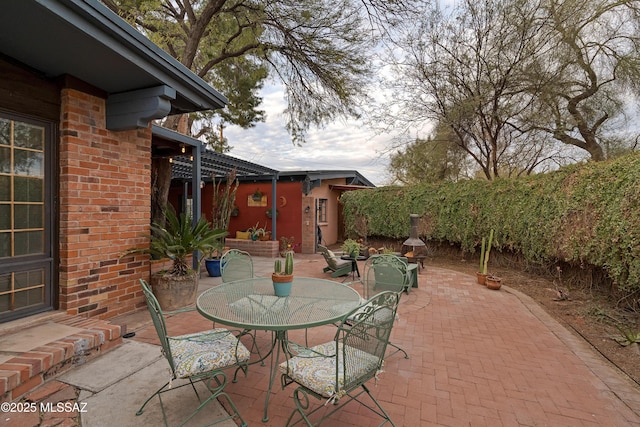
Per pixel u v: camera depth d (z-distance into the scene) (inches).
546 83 310.3
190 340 89.4
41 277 124.1
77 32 96.0
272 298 102.8
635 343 126.1
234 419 78.5
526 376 104.0
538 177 261.6
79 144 130.5
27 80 117.5
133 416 78.0
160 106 132.9
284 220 408.5
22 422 73.9
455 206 337.4
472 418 81.7
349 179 516.1
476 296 205.5
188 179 430.9
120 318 145.5
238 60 343.6
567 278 230.8
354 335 71.8
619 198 171.8
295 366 76.5
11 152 115.2
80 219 131.2
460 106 353.1
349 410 84.0
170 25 277.1
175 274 163.9
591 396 93.0
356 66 286.8
